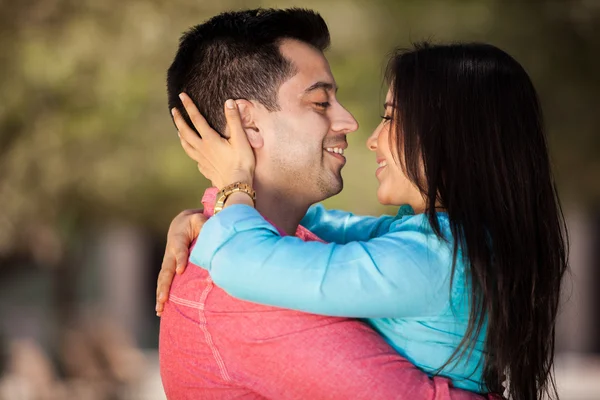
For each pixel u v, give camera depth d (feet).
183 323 15.01
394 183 15.79
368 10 57.93
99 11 57.06
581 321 111.24
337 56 57.98
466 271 14.06
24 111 58.54
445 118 14.89
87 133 59.47
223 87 16.10
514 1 58.70
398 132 15.29
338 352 13.70
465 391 14.10
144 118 59.82
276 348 13.93
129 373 64.90
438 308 13.97
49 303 86.99
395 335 14.28
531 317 14.70
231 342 14.28
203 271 14.93
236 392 14.48
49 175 60.23
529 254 14.78
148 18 56.65
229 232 13.99
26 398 62.59
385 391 13.56
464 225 14.28
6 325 81.35
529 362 15.01
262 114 16.06
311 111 16.24
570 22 59.16
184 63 16.66
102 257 116.57
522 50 58.65
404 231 14.32
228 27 16.28
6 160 59.31
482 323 13.99
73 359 64.28
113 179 61.26
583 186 64.18
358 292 13.52
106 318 66.49
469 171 14.73
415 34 57.82
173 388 15.42
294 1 56.75
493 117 14.99
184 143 16.31
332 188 16.53
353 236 17.74
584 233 111.45
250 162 15.44
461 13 57.98
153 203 64.08
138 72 58.23
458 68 15.15
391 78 15.79
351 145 56.80
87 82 58.03
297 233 16.78
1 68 57.06
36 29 57.06
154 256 121.49
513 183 14.92
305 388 13.84
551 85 59.26
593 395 83.05
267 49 16.07
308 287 13.52
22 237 66.64
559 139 60.34
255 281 13.61
